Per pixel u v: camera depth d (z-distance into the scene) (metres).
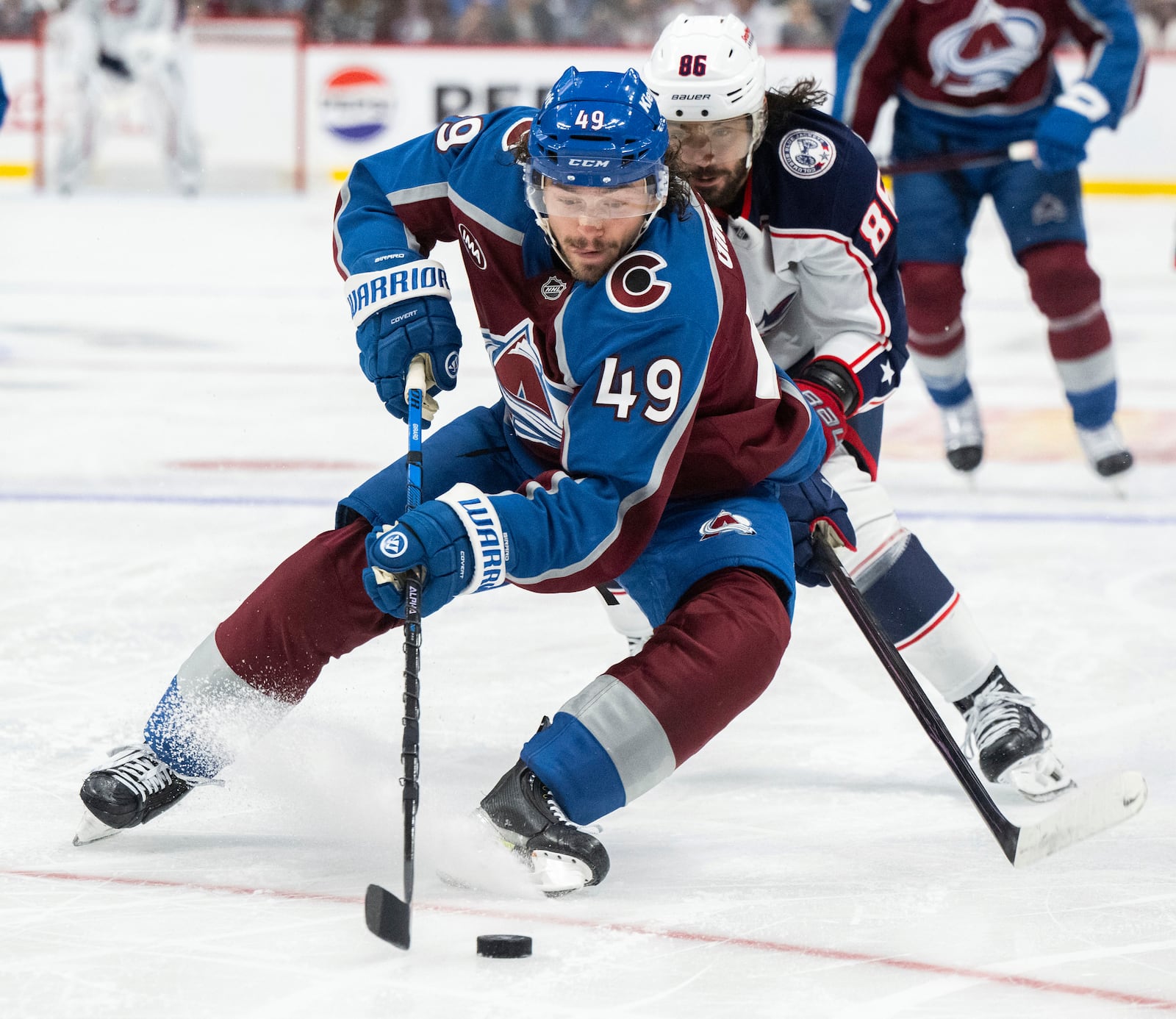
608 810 5.50
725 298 5.75
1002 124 13.36
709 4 36.47
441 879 5.70
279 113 37.66
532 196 5.50
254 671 5.95
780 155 6.89
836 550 6.94
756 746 7.56
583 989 4.77
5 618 9.30
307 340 20.83
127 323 21.84
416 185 6.40
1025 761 6.92
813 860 6.05
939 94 13.38
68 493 12.68
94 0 36.31
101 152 37.28
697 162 6.73
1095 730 7.74
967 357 13.38
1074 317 12.95
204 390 17.39
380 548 5.25
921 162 13.21
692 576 5.80
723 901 5.56
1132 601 10.12
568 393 5.79
